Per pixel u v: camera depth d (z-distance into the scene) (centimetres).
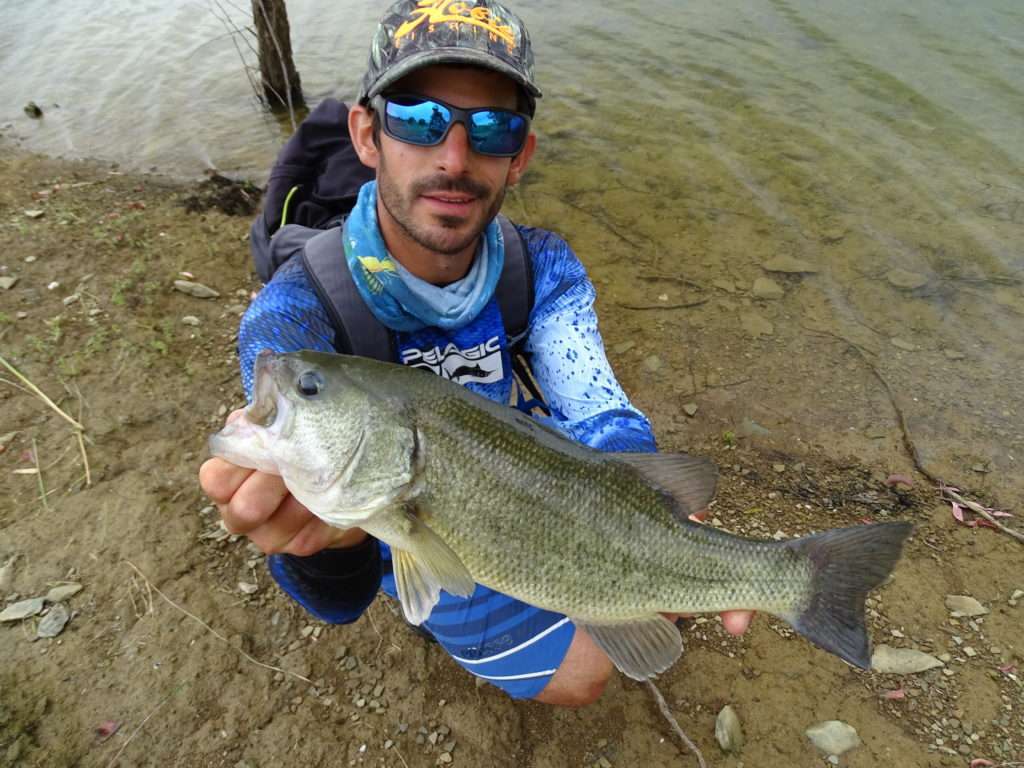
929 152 217
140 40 329
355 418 57
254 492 54
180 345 142
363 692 89
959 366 146
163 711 85
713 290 168
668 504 65
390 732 86
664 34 304
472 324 75
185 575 99
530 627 80
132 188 209
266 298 71
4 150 231
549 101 254
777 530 111
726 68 274
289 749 83
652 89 261
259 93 272
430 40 63
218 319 152
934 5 323
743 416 135
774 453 127
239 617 95
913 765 83
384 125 65
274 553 60
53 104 268
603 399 77
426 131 64
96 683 86
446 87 64
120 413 123
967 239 183
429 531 59
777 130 234
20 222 178
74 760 80
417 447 58
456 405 60
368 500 57
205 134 248
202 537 104
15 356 132
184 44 323
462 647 81
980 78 256
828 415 135
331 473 56
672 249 182
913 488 119
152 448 118
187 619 94
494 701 89
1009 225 187
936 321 158
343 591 69
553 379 79
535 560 61
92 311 146
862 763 83
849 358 149
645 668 64
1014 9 316
